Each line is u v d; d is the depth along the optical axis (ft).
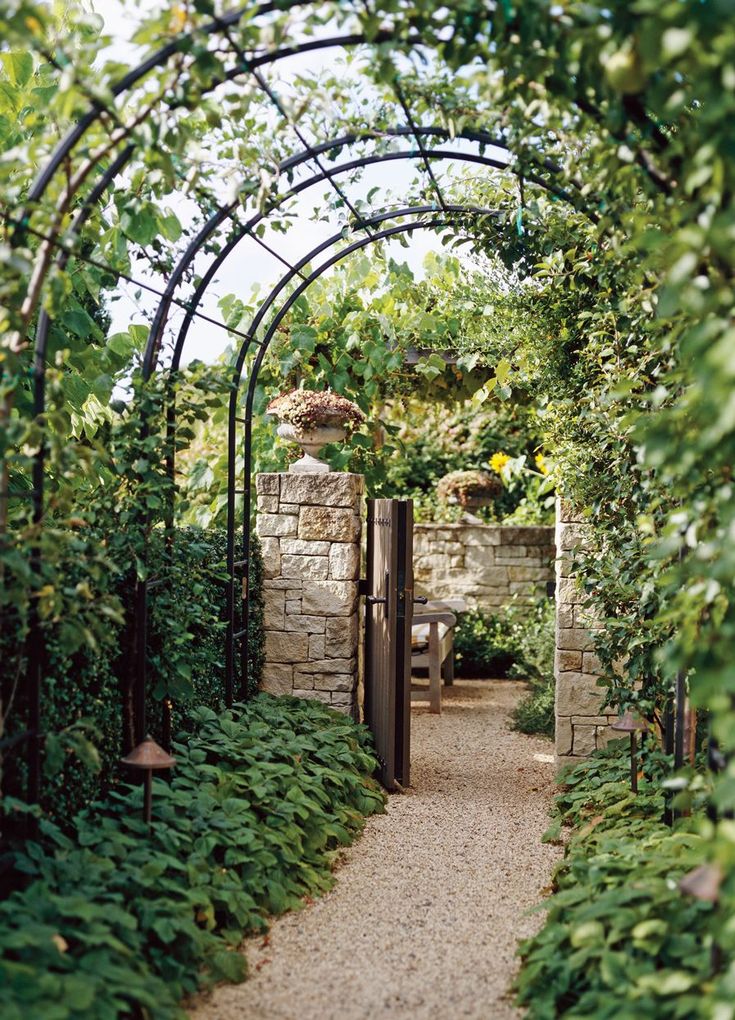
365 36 10.16
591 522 16.01
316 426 20.75
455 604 29.99
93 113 9.64
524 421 33.88
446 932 12.04
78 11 12.16
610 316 14.28
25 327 10.19
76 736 10.26
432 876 14.15
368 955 11.30
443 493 34.27
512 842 15.78
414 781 19.72
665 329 10.77
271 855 12.67
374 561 21.04
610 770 17.40
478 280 21.27
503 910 12.81
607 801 15.39
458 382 26.86
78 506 13.30
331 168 14.60
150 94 10.11
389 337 24.93
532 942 10.54
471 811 17.58
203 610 15.33
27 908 8.88
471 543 33.47
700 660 7.34
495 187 16.11
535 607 32.17
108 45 9.42
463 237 16.72
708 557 8.18
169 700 14.17
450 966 11.01
